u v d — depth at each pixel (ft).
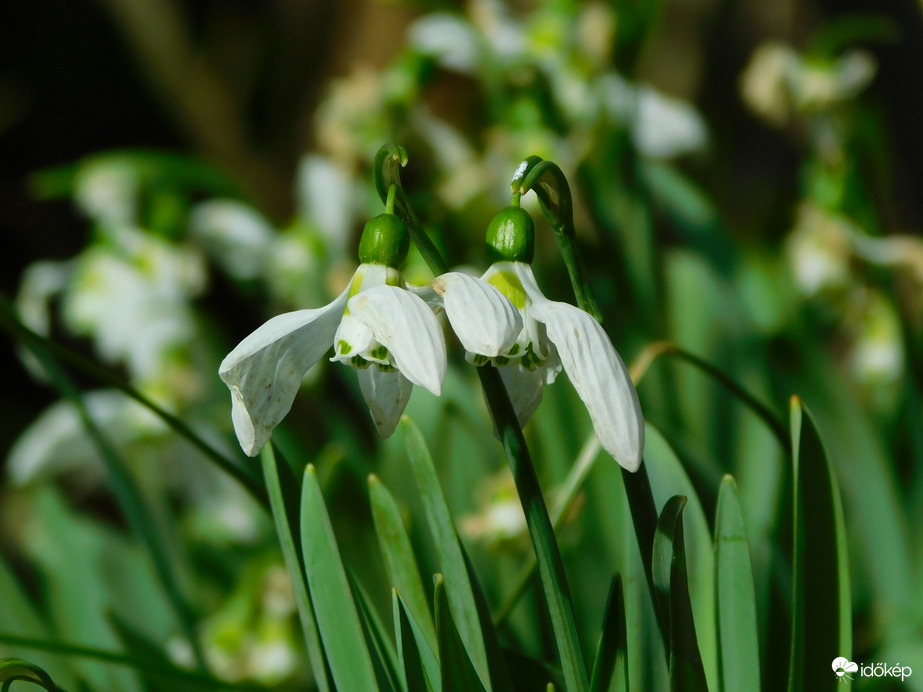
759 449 2.79
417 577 2.17
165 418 2.19
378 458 3.35
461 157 3.18
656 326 3.04
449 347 2.92
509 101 3.06
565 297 2.85
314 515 2.11
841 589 2.14
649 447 2.23
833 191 3.07
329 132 3.30
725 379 2.23
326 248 3.29
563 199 2.08
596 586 2.48
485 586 2.43
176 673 2.20
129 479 2.33
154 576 2.93
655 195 3.35
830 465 2.14
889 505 2.76
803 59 3.16
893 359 3.16
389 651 2.18
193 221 3.21
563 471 2.56
